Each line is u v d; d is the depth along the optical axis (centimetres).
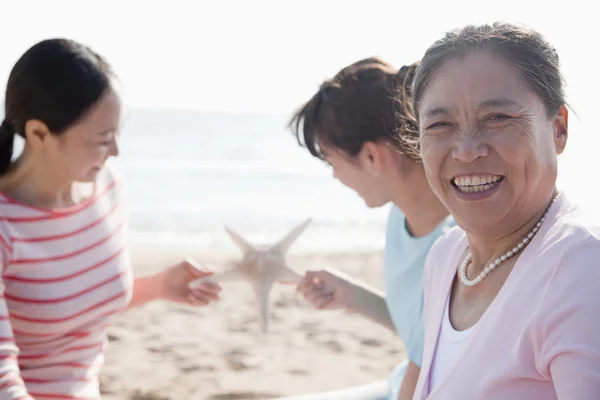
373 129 198
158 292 259
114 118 197
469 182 126
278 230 1177
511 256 131
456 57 125
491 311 123
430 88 129
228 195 1499
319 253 982
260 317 257
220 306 647
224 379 459
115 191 227
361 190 213
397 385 238
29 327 206
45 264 204
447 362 139
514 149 121
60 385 213
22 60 191
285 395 432
